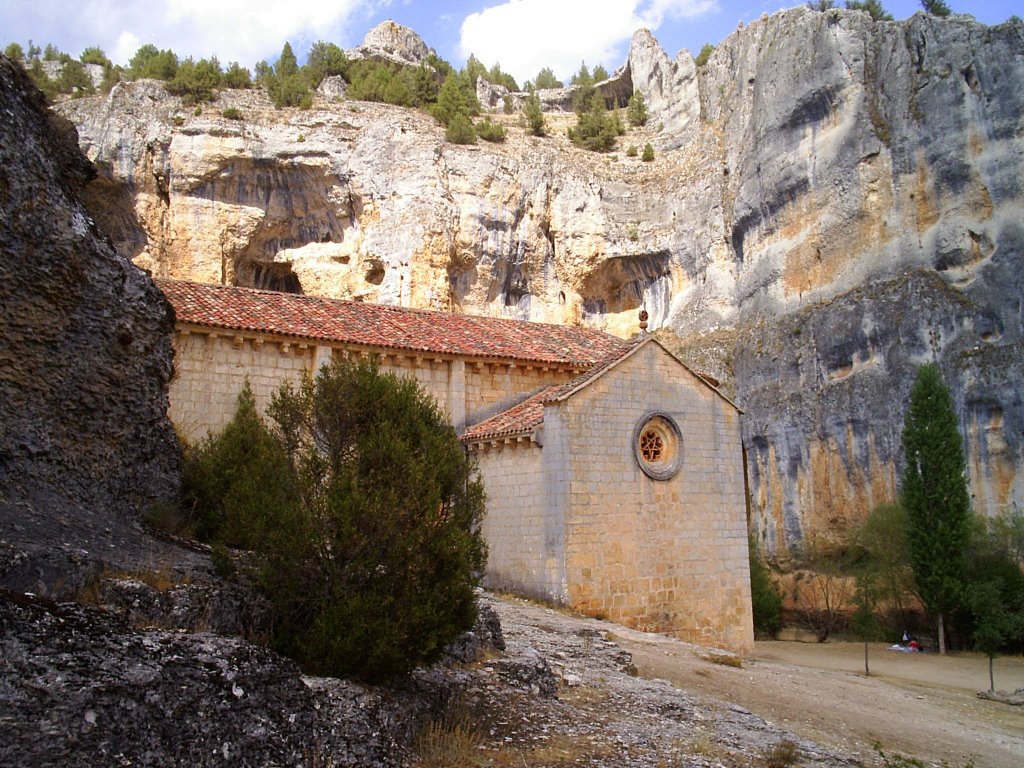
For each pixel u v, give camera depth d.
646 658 17.06
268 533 8.80
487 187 66.56
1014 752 14.86
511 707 10.46
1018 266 45.12
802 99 57.81
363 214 65.06
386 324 26.86
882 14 65.06
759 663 21.86
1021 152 46.78
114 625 6.40
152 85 63.72
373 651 8.39
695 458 24.53
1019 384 42.69
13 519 8.95
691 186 70.06
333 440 9.70
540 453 22.55
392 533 8.88
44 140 11.88
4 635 5.53
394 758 7.99
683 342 65.25
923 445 39.06
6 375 10.55
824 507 51.06
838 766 10.80
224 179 62.78
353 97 75.56
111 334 12.41
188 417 21.72
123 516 11.90
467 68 114.38
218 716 6.36
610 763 9.17
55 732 5.35
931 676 28.27
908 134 51.91
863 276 52.75
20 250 10.84
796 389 53.91
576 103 100.38
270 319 23.89
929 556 37.50
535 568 22.20
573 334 31.66
